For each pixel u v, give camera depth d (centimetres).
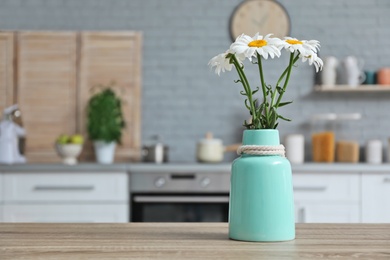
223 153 520
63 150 476
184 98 522
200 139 521
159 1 523
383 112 520
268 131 155
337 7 524
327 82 503
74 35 509
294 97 520
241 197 152
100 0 521
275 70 520
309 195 440
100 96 493
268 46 152
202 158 476
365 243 145
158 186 438
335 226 178
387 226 178
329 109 520
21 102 508
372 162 493
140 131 515
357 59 522
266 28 523
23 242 146
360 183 440
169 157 520
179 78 522
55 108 509
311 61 155
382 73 499
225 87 521
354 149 492
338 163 452
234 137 520
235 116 520
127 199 438
